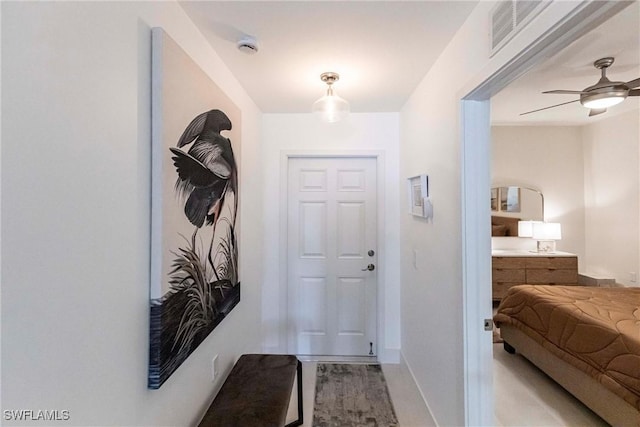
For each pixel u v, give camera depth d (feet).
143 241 3.47
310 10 4.58
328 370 9.29
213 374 5.53
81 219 2.60
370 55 6.00
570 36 3.10
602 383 6.22
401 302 9.53
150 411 3.62
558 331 7.70
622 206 13.00
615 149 13.23
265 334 10.02
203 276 4.82
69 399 2.49
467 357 4.94
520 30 3.49
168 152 3.78
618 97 7.73
